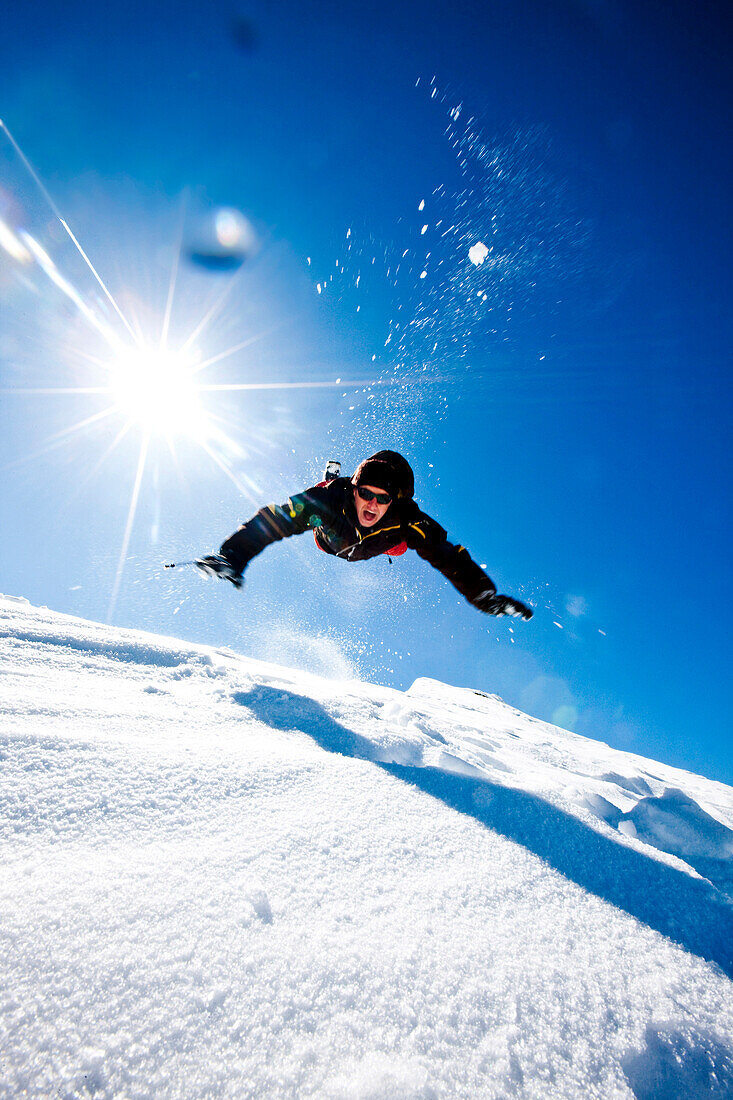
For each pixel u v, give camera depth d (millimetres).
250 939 795
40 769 1112
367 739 1838
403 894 998
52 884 820
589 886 1193
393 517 2174
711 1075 794
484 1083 669
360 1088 618
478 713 4859
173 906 824
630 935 1060
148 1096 562
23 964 669
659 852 1484
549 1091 687
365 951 827
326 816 1193
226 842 1025
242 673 2375
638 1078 756
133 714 1588
